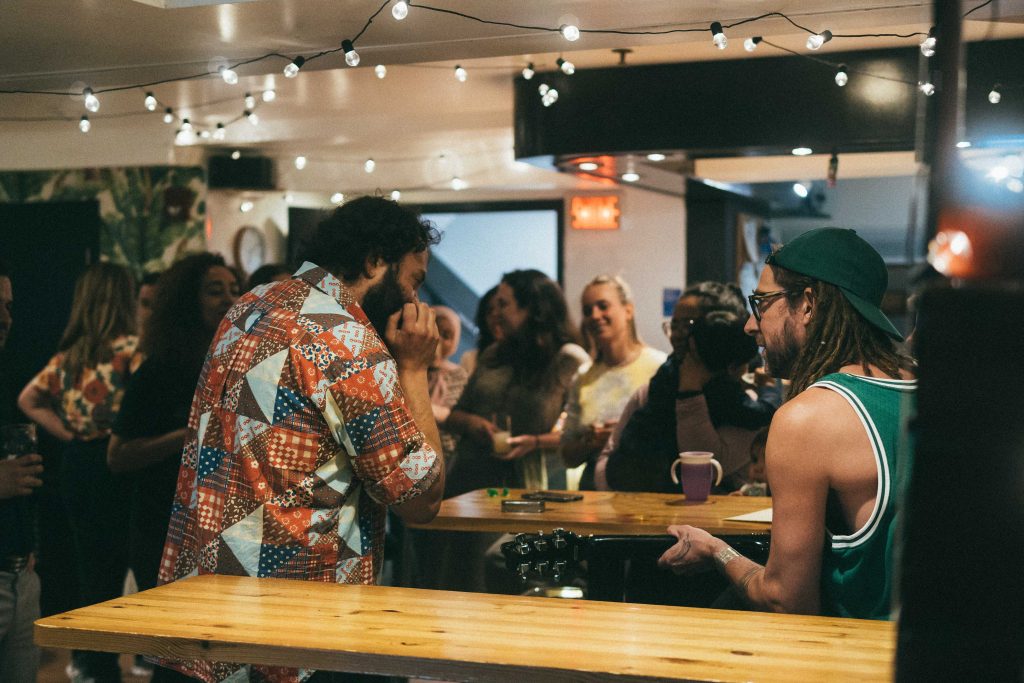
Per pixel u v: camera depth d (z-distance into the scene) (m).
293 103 6.10
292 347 1.87
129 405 3.50
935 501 0.94
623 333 4.54
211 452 1.91
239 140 6.94
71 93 4.17
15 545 2.59
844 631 1.38
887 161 6.96
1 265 2.72
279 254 8.73
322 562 1.90
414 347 2.07
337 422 1.87
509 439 4.26
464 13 3.11
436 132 6.69
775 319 1.92
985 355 0.92
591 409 4.47
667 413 3.49
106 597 4.17
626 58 4.83
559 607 1.52
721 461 3.40
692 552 2.02
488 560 3.27
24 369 7.51
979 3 2.87
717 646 1.30
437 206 9.60
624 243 9.12
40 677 4.36
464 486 4.62
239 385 1.89
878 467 1.68
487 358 4.74
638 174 6.35
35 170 7.46
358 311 1.96
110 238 7.44
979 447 0.92
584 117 5.02
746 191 8.16
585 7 3.07
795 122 4.74
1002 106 4.02
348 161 7.93
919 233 1.00
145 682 4.32
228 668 1.76
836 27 3.37
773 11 3.14
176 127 7.06
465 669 1.25
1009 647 0.93
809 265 1.85
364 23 3.21
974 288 0.92
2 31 3.24
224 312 3.57
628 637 1.35
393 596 1.58
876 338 1.84
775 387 3.65
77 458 4.18
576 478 4.84
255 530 1.86
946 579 0.94
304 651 1.31
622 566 2.46
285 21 3.17
